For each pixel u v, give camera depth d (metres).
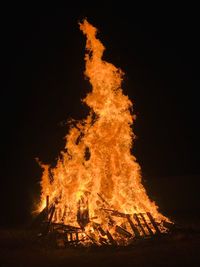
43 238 14.34
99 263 10.96
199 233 14.48
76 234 13.85
